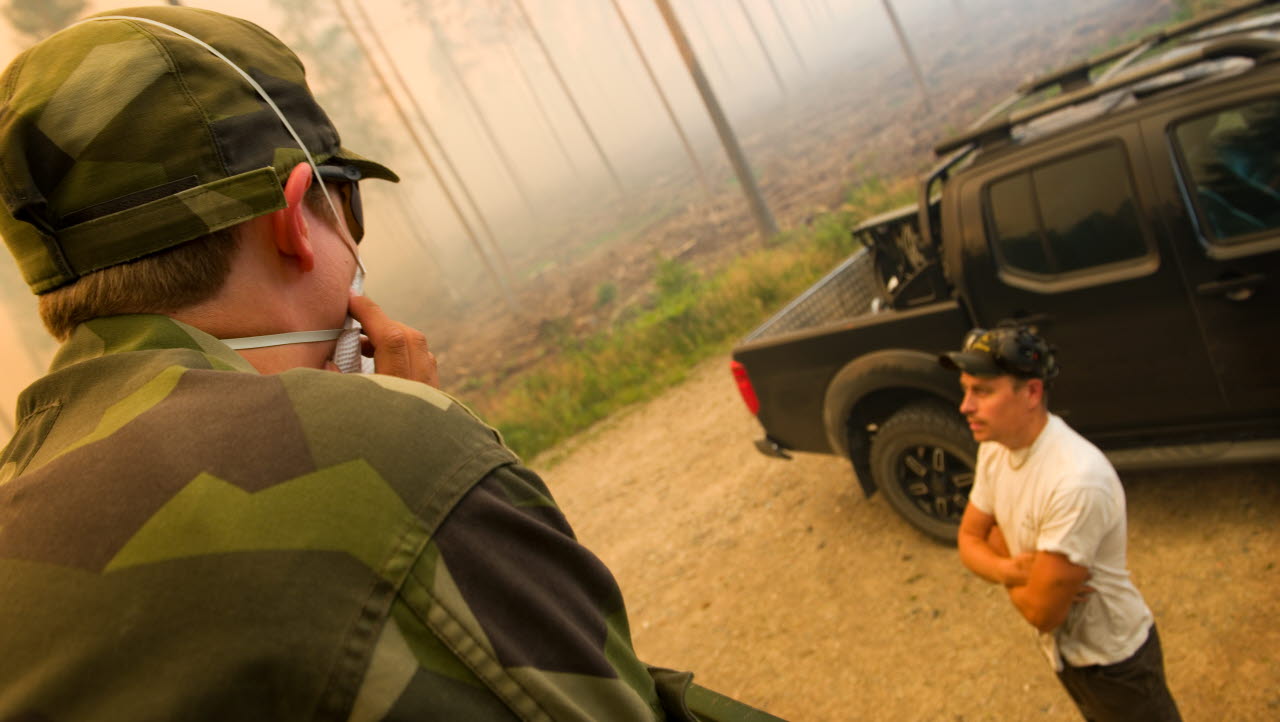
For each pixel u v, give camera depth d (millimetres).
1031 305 3559
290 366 660
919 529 4219
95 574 457
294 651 438
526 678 486
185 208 591
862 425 4387
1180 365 3256
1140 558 3615
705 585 4984
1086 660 2035
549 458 9953
